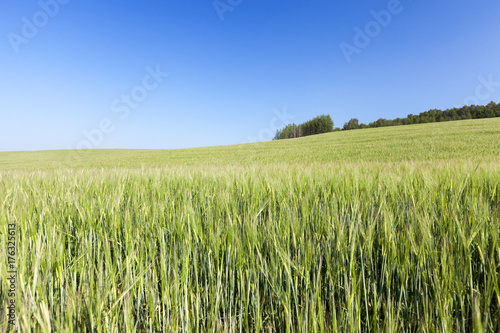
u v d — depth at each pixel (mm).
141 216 2062
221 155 21312
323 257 1610
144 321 1386
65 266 1573
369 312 1443
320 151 18844
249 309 1491
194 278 1595
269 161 14438
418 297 1404
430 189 2465
